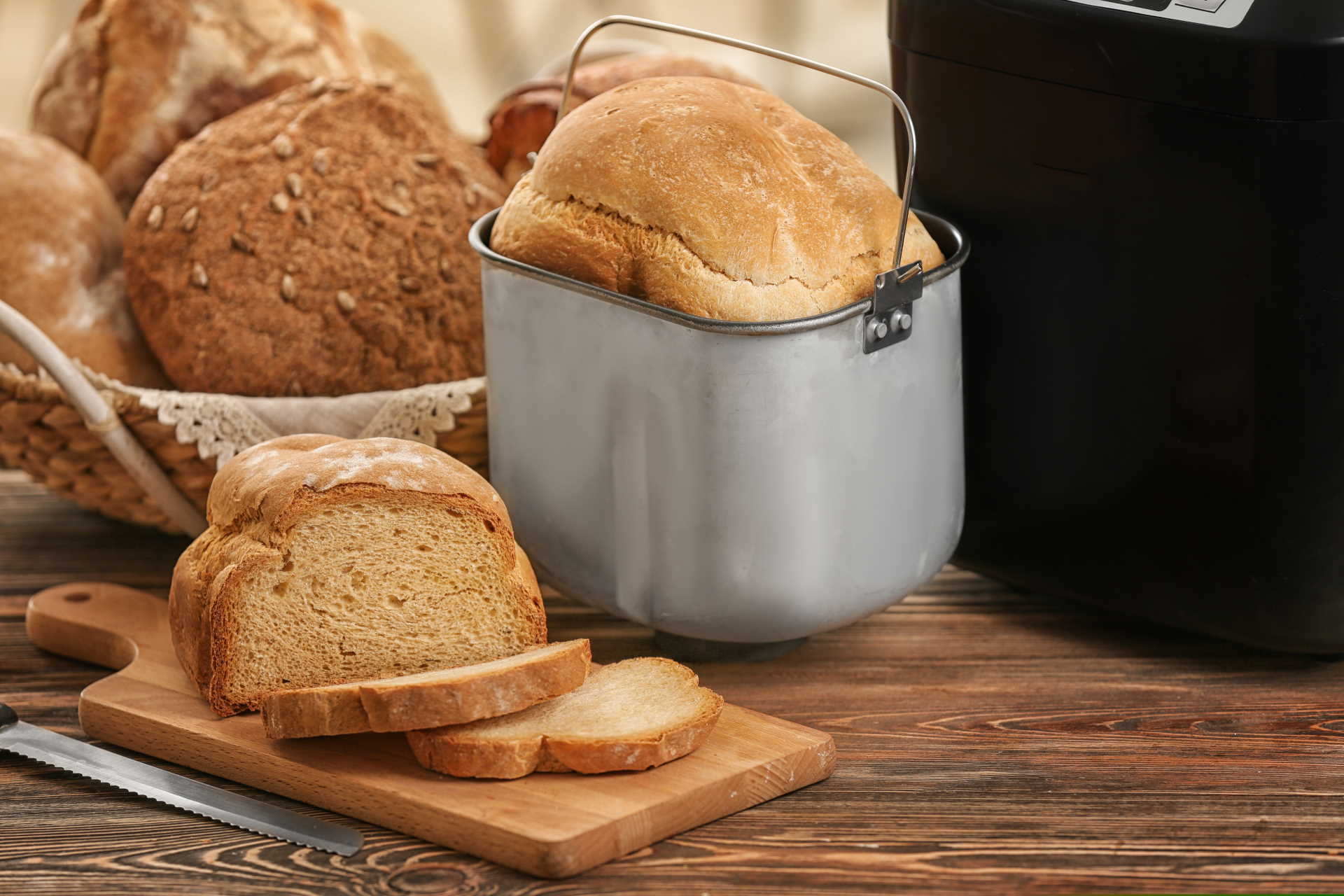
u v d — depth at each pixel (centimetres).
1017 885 139
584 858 140
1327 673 154
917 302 149
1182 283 150
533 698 145
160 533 171
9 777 147
